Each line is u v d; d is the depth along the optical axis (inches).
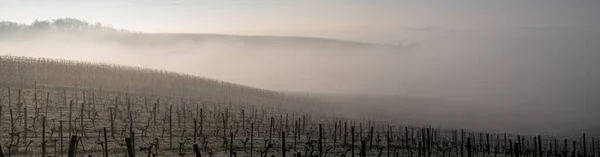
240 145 2559.1
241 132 3080.7
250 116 4050.2
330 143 2878.9
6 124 2618.1
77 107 3412.9
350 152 2566.4
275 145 2635.3
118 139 2497.5
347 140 3122.5
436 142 3422.7
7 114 2920.8
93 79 4869.6
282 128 3353.8
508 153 2920.8
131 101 4013.3
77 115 3078.2
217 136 2770.7
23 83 4131.4
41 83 4247.0
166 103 3986.2
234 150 2411.4
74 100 3693.4
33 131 2501.2
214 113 3666.3
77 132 2578.7
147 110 3602.4
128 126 2888.8
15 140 2262.6
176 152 2267.5
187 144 2481.5
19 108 2785.4
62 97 3740.2
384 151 2699.3
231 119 3695.9
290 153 2388.0
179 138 2650.1
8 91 3427.7
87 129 2696.9
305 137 3105.3
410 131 4655.5
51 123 2755.9
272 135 3078.2
